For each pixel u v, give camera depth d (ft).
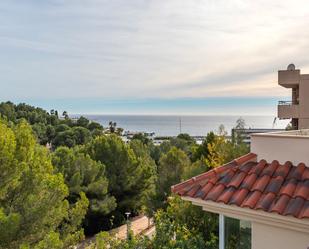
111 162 109.19
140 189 112.68
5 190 39.70
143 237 34.12
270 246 16.72
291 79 84.99
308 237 15.69
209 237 37.65
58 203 43.27
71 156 96.99
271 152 18.93
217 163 57.16
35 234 39.06
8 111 253.03
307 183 16.43
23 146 42.45
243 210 16.65
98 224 102.17
